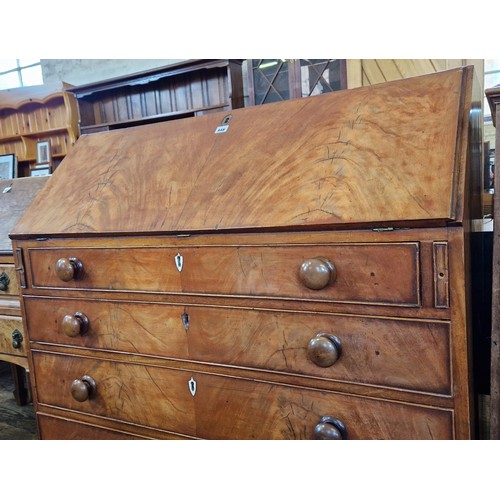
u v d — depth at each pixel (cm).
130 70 320
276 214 86
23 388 201
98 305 111
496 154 82
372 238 77
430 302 74
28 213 124
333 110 99
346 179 84
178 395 103
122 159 122
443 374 75
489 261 128
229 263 92
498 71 277
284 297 87
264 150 100
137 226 102
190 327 99
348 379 83
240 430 96
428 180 76
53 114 322
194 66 252
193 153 111
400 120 88
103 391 114
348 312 81
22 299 124
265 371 91
